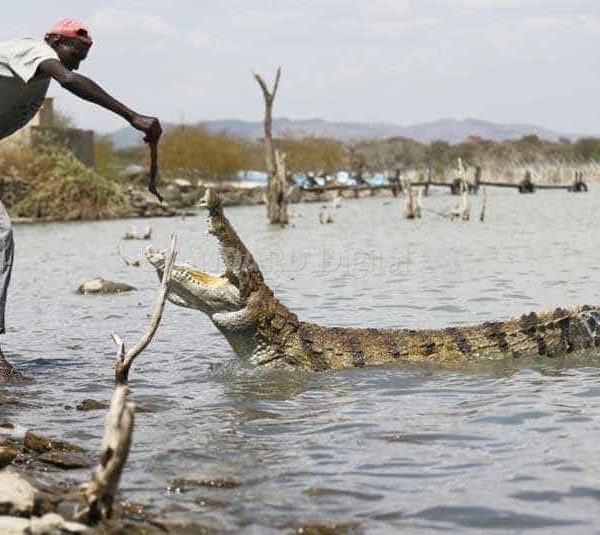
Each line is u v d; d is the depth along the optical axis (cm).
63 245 3303
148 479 693
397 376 1039
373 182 7575
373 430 823
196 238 3566
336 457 747
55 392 987
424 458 742
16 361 1164
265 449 771
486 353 1116
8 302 1766
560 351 1138
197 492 665
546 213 4894
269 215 4266
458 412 882
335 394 967
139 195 5594
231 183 7262
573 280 1931
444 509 632
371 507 637
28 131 5322
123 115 947
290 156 8262
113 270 2386
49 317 1552
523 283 1892
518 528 601
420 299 1672
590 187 8956
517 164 10606
